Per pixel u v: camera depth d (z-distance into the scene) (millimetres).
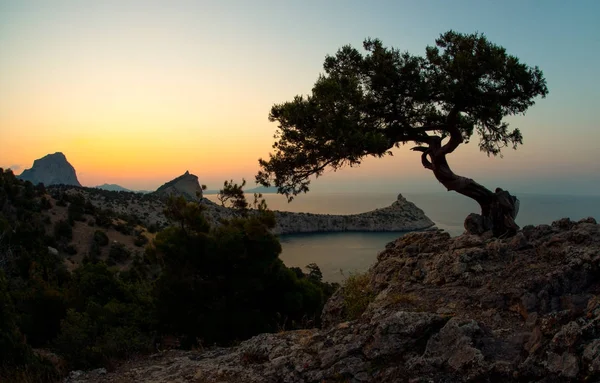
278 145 9820
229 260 17094
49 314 17031
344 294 10664
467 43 9875
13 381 7980
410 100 10398
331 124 8766
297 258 116625
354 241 167625
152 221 107375
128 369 8820
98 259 58438
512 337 5551
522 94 9844
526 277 7277
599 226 8141
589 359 4172
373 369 5781
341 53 10711
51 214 71625
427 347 5559
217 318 16203
